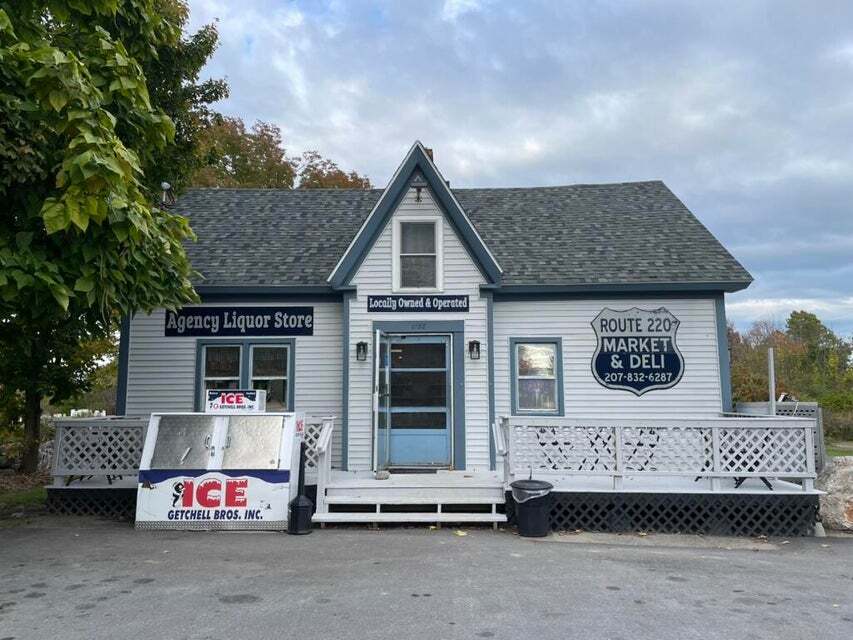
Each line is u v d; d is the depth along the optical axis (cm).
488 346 1152
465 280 1169
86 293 683
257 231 1405
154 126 779
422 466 1136
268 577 638
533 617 525
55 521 946
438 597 575
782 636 492
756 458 898
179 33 920
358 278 1173
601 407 1211
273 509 880
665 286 1201
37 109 619
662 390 1209
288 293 1229
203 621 513
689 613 541
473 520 895
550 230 1409
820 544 835
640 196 1545
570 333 1230
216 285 1205
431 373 1164
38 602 561
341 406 1212
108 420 1008
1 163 611
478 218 1482
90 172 582
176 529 878
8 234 650
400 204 1189
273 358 1243
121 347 1238
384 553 745
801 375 3844
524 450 933
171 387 1227
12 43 653
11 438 1572
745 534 891
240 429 924
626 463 918
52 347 1304
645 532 895
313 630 494
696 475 906
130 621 513
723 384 1202
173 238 810
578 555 750
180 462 895
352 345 1161
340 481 984
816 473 988
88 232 664
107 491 998
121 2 785
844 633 499
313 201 1549
